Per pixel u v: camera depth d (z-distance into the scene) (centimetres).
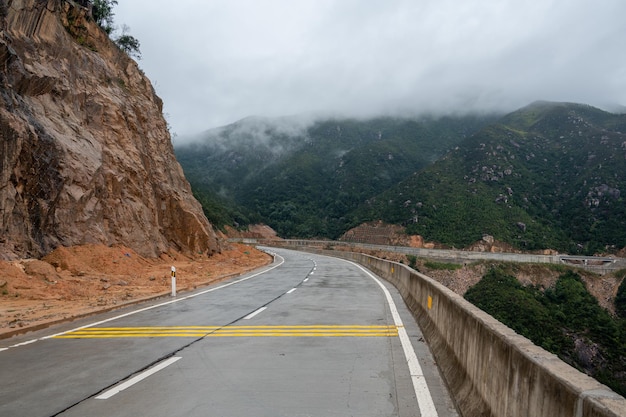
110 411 504
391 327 1016
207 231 3722
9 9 2089
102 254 2119
